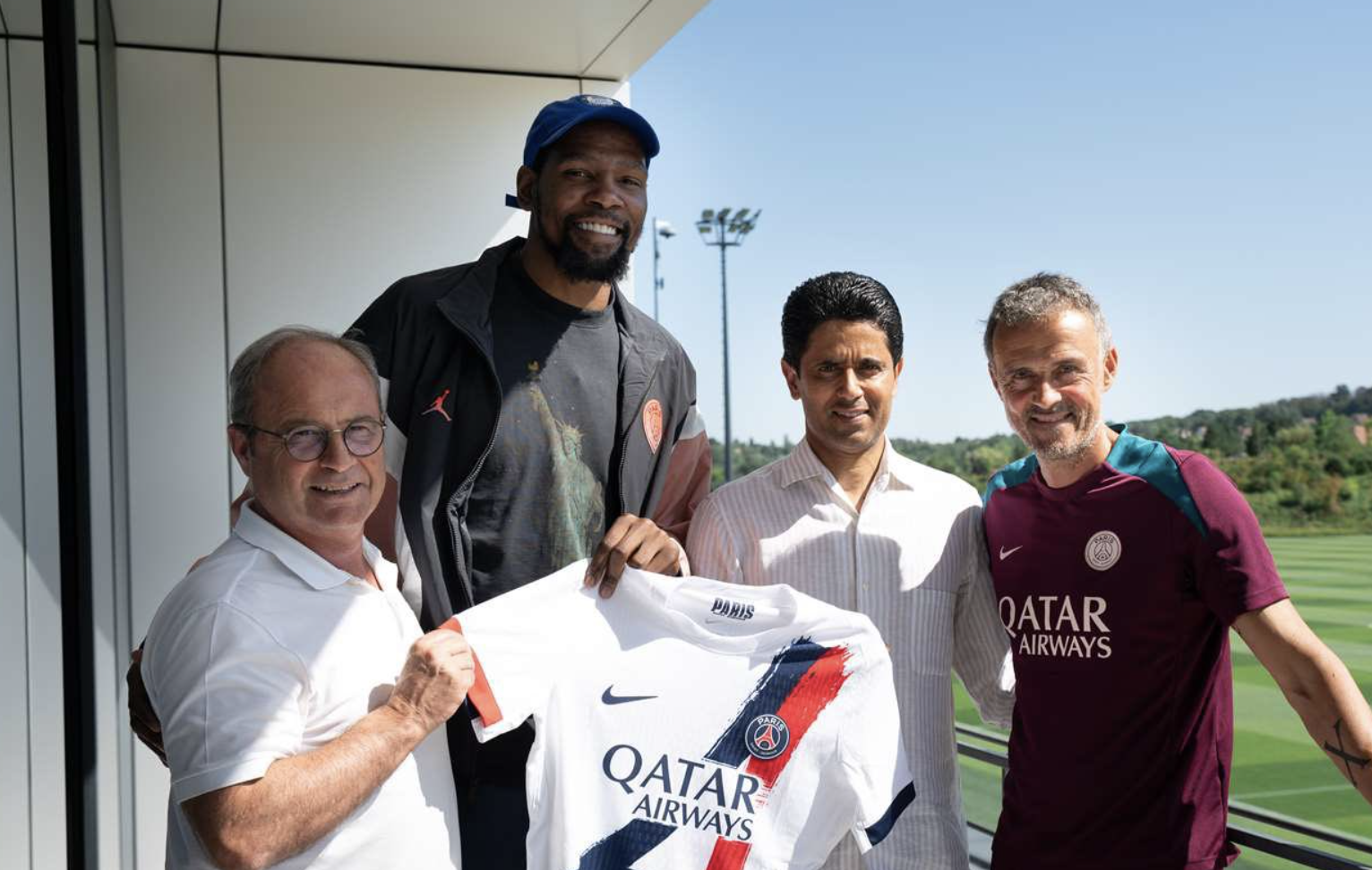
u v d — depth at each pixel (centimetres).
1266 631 181
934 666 217
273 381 162
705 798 199
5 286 164
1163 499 192
